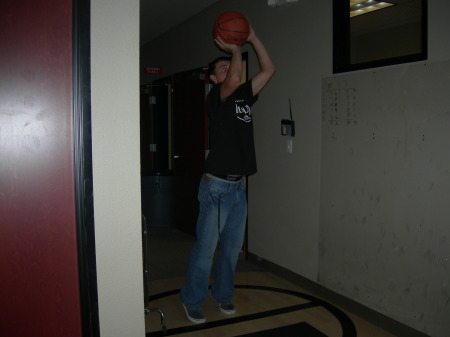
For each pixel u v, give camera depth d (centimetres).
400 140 237
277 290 317
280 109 344
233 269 270
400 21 430
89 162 117
